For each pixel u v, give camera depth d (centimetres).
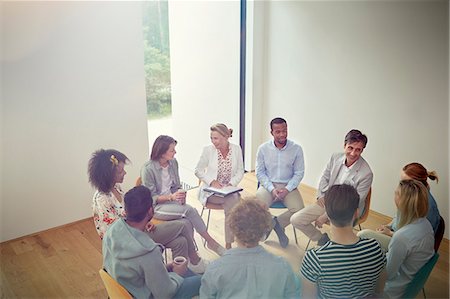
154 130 406
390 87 285
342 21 312
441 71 250
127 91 318
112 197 189
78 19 281
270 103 404
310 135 363
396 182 292
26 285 225
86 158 305
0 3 246
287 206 260
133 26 311
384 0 278
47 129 282
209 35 407
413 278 153
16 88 263
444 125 254
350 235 139
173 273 163
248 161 428
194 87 415
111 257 142
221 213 307
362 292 141
